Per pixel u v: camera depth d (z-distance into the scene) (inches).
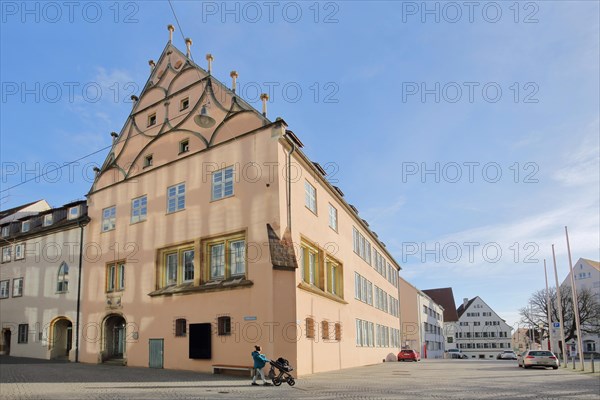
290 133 983.0
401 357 1990.7
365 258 1614.2
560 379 934.4
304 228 1023.0
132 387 643.5
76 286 1237.1
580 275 3998.5
